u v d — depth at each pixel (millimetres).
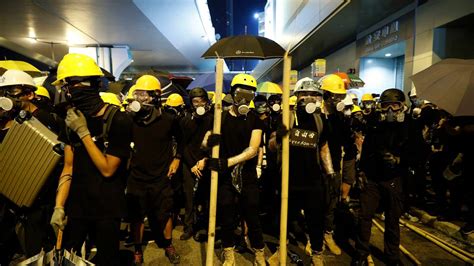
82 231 2150
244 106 2652
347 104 3689
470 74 2324
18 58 20953
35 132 2381
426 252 3529
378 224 4305
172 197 3334
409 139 2863
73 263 1916
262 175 4660
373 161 2980
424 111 4684
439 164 4578
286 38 17203
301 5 13148
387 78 11359
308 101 2762
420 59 8109
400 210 2924
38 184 2383
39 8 10320
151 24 12344
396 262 2957
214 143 2363
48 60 20422
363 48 11148
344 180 3836
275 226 4336
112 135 2031
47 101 4449
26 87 2766
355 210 4883
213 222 2400
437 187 4699
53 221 2051
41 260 1989
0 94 2746
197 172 3672
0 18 11391
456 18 6895
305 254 3457
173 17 12828
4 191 2416
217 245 3740
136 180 3176
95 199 2100
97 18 11453
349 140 3732
